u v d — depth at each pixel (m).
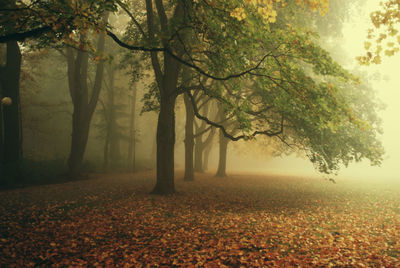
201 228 8.14
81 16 6.48
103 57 7.35
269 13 6.32
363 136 15.98
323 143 14.42
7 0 6.90
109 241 7.01
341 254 5.93
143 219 9.16
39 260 5.88
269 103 14.57
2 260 5.77
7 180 16.94
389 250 6.22
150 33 13.51
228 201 12.89
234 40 8.51
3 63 21.97
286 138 19.88
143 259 5.86
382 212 10.91
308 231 7.86
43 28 6.71
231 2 7.47
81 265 5.59
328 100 9.55
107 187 16.64
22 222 8.75
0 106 18.23
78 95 20.84
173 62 13.84
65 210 10.45
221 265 5.44
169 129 14.13
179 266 5.50
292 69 9.30
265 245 6.56
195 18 8.68
